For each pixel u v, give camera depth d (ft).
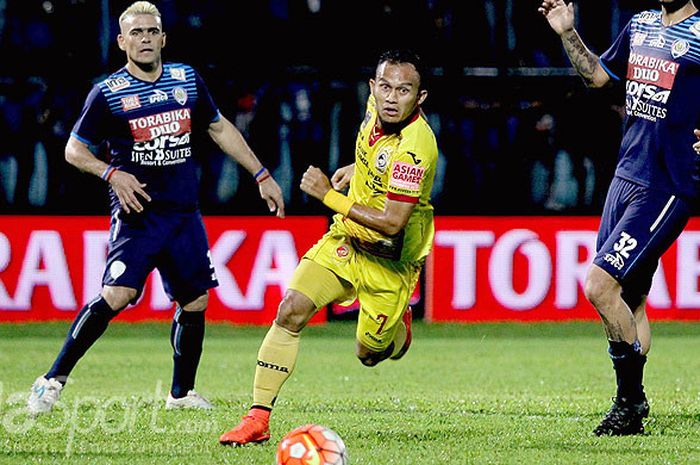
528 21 160.45
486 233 153.07
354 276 67.62
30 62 155.43
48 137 155.22
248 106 157.38
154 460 61.93
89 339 80.53
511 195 159.63
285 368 66.33
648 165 70.03
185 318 82.99
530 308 153.58
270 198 81.46
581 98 158.51
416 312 154.61
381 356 74.23
